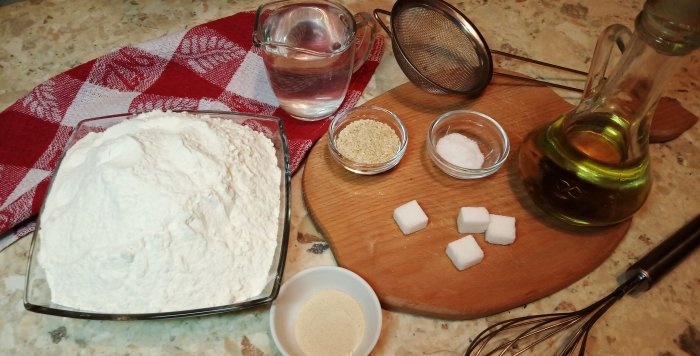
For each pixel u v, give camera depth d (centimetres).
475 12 94
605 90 62
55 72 83
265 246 59
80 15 90
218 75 81
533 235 67
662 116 78
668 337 61
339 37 73
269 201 62
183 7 92
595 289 65
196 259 55
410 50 82
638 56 56
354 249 64
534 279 63
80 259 54
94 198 54
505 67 86
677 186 74
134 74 81
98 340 59
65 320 60
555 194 63
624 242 68
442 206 69
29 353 58
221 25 85
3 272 63
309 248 67
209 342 60
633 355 60
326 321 59
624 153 60
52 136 74
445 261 64
